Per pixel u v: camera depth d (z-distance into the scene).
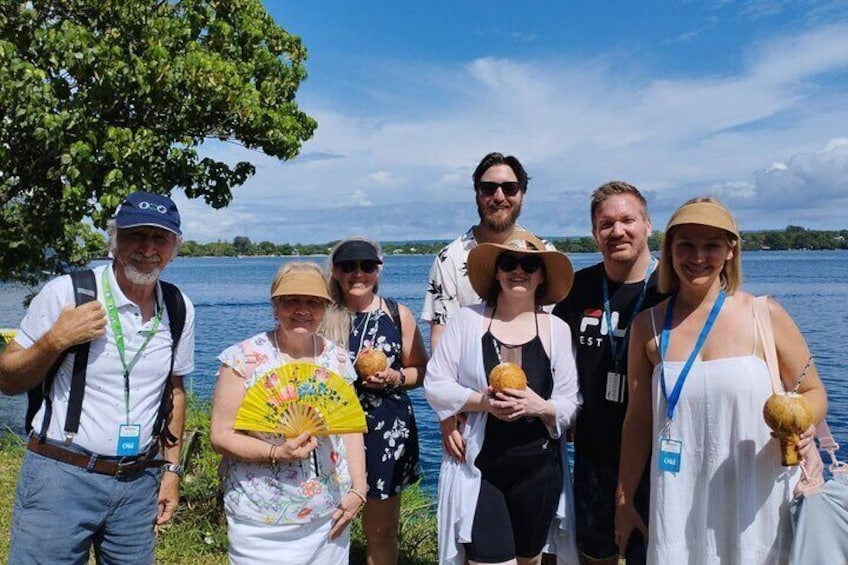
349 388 3.46
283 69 14.28
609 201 3.99
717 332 3.24
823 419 3.19
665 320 3.42
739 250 3.25
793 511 3.00
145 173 10.98
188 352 3.63
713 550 3.12
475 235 5.00
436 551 5.84
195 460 6.04
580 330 4.10
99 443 3.23
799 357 3.21
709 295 3.31
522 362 3.83
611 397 3.91
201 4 13.04
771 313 3.24
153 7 11.91
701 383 3.18
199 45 12.08
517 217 4.93
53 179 10.93
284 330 3.57
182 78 11.18
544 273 4.02
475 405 3.74
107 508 3.29
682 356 3.29
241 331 29.14
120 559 3.40
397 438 4.45
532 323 3.94
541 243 4.10
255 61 13.77
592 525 3.98
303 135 14.86
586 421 4.01
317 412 3.39
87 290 3.26
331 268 4.51
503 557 3.71
